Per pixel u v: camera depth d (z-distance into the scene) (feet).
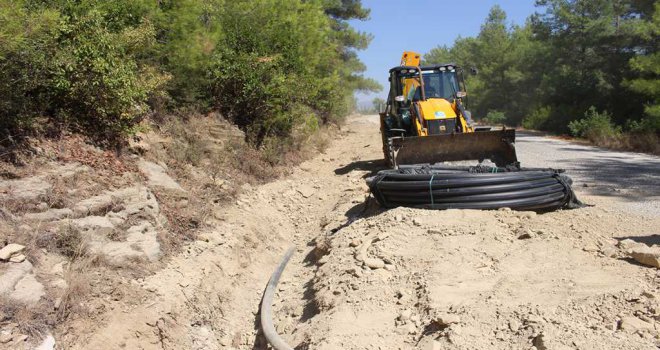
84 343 14.79
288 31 45.21
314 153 49.78
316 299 19.04
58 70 22.03
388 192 25.66
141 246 19.53
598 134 66.33
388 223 23.25
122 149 25.16
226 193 29.19
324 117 71.77
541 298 15.06
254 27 42.01
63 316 14.93
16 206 17.87
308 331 16.89
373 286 18.22
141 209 21.49
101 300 16.17
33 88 21.83
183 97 35.01
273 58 39.55
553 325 13.53
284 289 22.02
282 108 42.39
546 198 23.24
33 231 17.22
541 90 108.27
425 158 32.40
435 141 32.07
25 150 20.72
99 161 23.03
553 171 25.55
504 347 13.37
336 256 21.97
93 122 24.62
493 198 23.20
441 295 16.35
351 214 28.81
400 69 39.68
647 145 53.31
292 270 24.12
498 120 136.56
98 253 17.83
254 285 22.76
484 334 14.07
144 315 16.72
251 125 40.27
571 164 41.42
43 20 20.51
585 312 13.92
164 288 18.33
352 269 19.71
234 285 21.85
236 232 25.23
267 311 19.77
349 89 102.78
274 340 17.17
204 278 20.45
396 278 18.62
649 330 12.58
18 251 16.10
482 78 152.66
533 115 100.94
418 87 39.04
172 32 32.37
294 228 30.40
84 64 22.90
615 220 22.06
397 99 38.01
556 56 103.65
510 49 145.79
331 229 26.78
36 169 20.22
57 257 16.97
